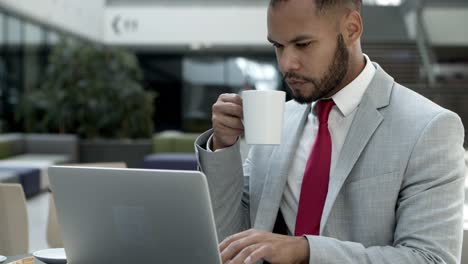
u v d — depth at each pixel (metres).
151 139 10.85
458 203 1.24
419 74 10.86
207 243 1.07
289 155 1.51
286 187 1.51
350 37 1.32
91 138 10.35
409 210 1.24
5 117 10.30
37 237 5.05
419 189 1.25
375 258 1.16
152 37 14.09
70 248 1.29
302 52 1.29
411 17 11.98
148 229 1.12
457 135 1.29
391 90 1.41
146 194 1.09
